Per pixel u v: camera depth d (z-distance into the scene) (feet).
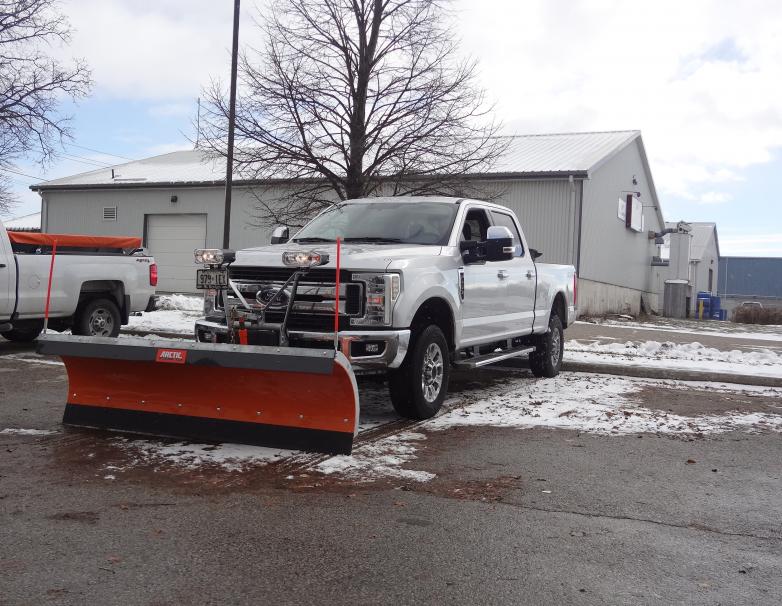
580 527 14.62
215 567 12.34
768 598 11.59
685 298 121.49
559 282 35.22
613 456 20.25
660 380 34.91
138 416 21.17
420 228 26.27
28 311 36.27
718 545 13.82
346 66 48.65
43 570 12.03
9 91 71.26
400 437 21.94
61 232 107.14
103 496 15.92
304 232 27.66
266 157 50.06
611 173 92.02
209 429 20.16
